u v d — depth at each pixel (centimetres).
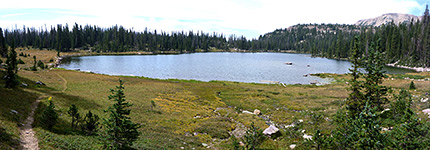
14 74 3862
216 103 5016
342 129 1748
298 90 6762
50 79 6253
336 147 1698
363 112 1485
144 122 3188
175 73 10750
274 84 8069
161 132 2880
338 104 4556
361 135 1451
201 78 9556
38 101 3381
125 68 12225
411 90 5547
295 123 3312
